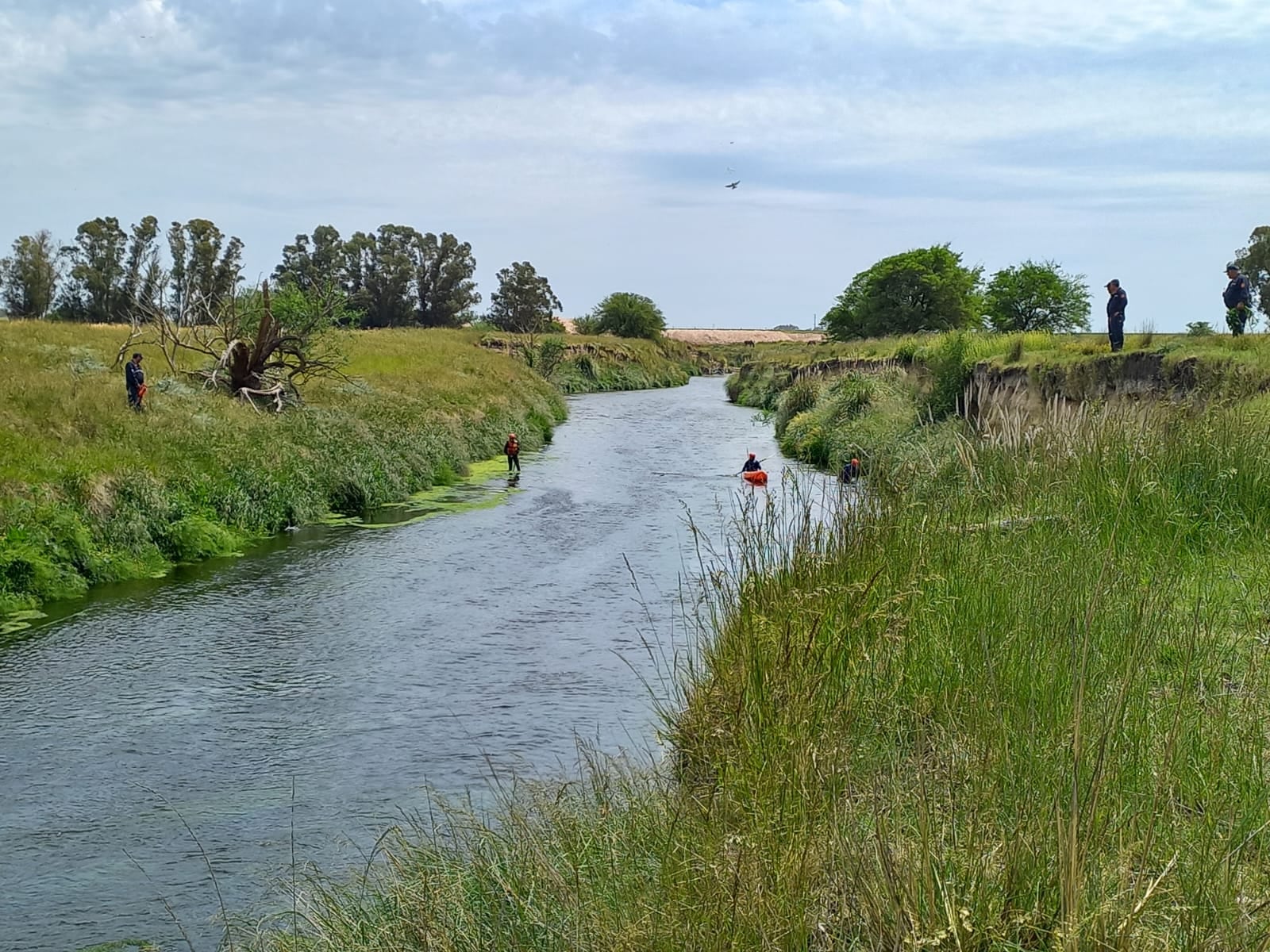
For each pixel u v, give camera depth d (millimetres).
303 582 15188
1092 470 9109
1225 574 7352
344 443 23453
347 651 11789
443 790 7996
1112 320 19406
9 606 13398
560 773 8047
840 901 3930
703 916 3918
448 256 118250
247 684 10719
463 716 9633
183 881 6730
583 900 4547
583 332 115625
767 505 8117
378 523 20156
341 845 7109
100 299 82438
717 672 6738
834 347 58969
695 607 9000
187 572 15828
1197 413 11047
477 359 50125
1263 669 5340
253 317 29656
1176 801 4109
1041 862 3699
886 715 5379
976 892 3656
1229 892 3439
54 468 16109
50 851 7188
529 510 21500
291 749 8984
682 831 4773
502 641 12117
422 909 4812
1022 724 4598
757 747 5305
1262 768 4219
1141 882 3381
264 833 7391
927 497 8328
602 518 20391
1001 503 8672
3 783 8352
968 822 4012
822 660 5723
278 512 19422
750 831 4449
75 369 26562
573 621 12922
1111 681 5043
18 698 10320
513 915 4762
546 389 50938
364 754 8820
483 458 30484
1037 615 5840
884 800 4375
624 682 10453
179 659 11547
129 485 16797
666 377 87562
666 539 18156
